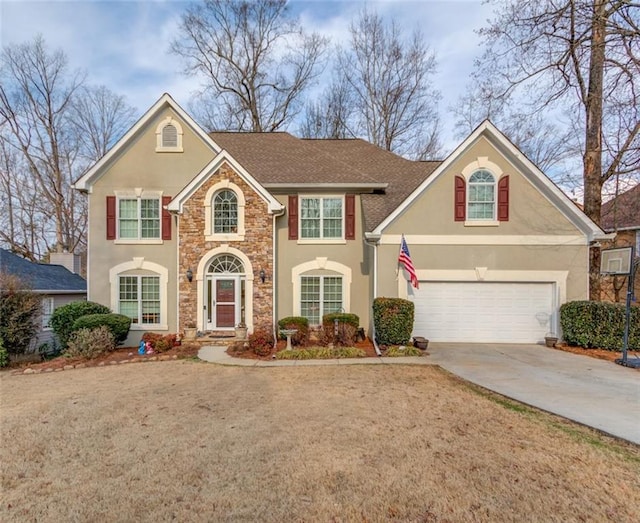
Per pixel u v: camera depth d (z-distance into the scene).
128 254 16.09
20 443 5.82
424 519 3.91
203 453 5.43
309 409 7.30
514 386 8.77
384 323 13.14
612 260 12.13
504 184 14.21
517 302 14.25
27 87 32.50
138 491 4.46
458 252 14.26
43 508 4.15
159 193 16.22
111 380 9.93
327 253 16.23
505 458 5.22
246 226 15.05
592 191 16.78
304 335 14.73
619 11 14.20
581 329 13.07
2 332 13.46
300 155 18.31
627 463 5.08
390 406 7.44
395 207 15.09
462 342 14.29
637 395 8.08
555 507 4.11
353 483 4.59
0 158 32.22
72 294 20.48
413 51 32.47
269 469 4.95
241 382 9.43
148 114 16.11
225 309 15.42
